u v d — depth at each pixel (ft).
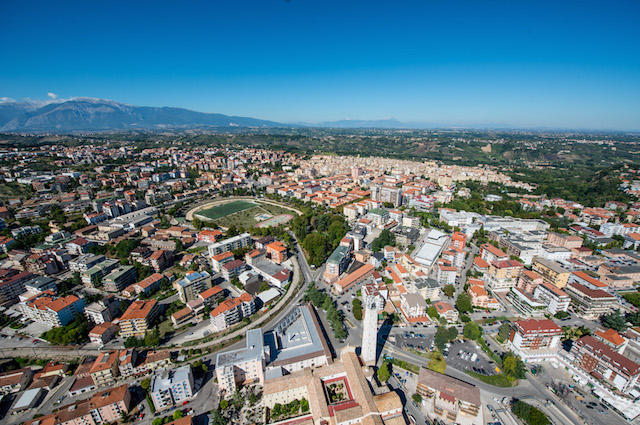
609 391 607.37
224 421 547.90
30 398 598.34
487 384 650.43
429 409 595.06
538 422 545.85
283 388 587.27
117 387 586.45
